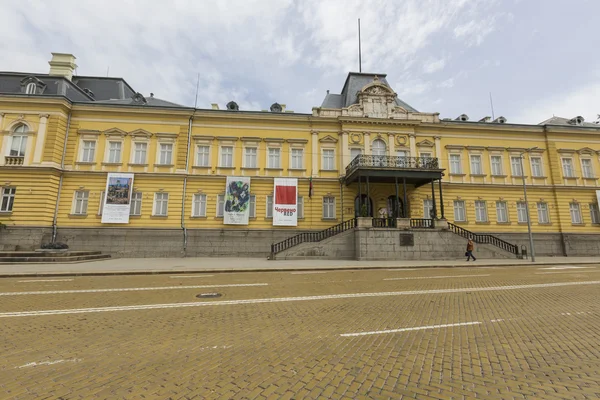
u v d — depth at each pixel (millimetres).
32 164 22609
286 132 26734
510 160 28453
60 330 5832
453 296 9211
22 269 14992
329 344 5160
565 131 29109
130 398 3400
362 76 30547
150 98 28781
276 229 24734
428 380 3879
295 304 8117
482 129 28469
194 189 24891
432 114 28047
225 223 24219
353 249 22219
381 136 26906
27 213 21953
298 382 3803
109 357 4574
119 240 23219
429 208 26672
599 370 4203
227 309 7543
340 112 27391
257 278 13297
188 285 11273
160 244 23609
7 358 4504
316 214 25453
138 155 25031
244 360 4484
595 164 29078
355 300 8633
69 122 24422
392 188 26438
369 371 4133
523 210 27672
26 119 23234
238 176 25016
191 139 25672
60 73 28469
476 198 27328
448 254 22156
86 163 24016
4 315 6906
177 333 5695
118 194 23547
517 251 23172
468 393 3559
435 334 5699
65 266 16500
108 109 24828
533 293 9688
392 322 6449
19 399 3369
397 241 21844
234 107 28094
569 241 27172
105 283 11695
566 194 28141
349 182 25094
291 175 26031
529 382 3842
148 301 8445
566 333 5785
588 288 10609
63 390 3574
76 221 23172
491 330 5945
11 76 24859
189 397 3422
